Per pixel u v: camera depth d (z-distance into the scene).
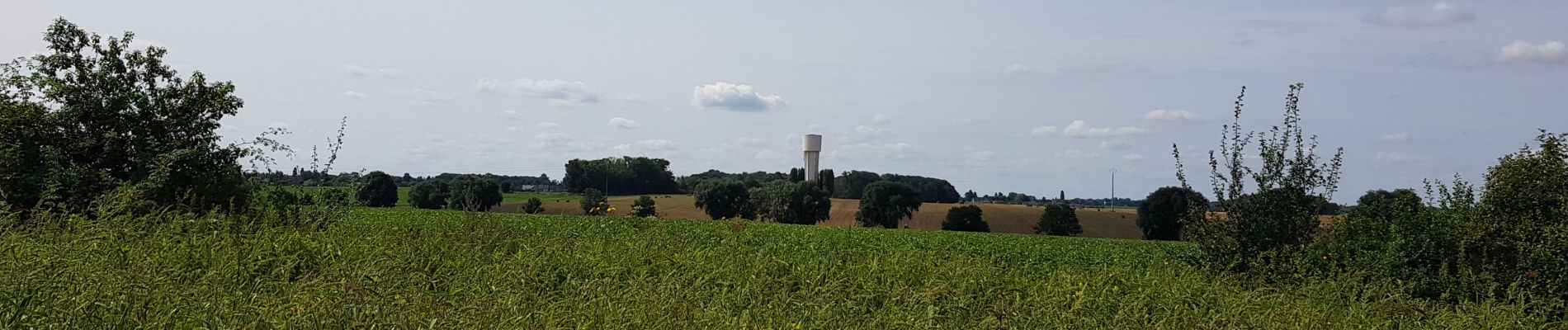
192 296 7.80
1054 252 28.05
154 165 19.05
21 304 6.89
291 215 18.70
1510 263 13.48
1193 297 12.30
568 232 25.81
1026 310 10.55
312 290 7.83
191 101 21.31
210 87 21.94
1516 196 13.60
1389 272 13.97
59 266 8.37
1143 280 13.55
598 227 28.72
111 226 12.42
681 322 8.45
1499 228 13.67
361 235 14.82
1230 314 10.75
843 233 34.09
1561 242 12.59
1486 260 13.69
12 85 19.62
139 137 19.95
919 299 11.38
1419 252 14.11
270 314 7.16
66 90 19.62
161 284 7.98
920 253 16.14
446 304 7.93
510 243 14.85
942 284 11.50
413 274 10.05
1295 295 12.84
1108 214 93.62
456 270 11.80
